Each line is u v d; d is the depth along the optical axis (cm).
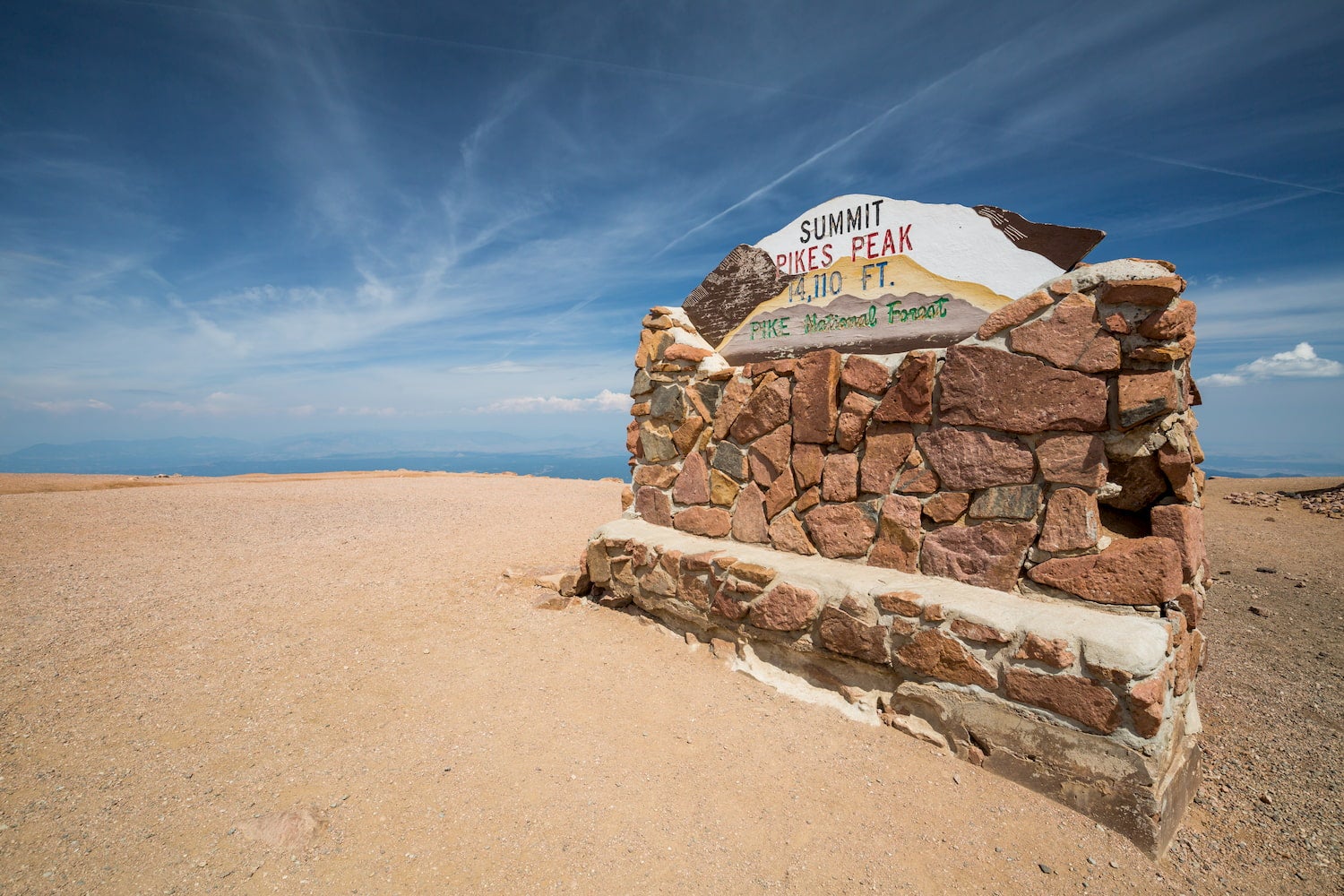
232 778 331
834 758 356
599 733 381
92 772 332
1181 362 335
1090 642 303
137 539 829
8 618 532
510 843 288
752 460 512
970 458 387
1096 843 291
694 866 277
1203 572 390
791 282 533
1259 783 360
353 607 596
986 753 341
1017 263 405
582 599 619
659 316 611
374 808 309
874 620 383
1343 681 510
